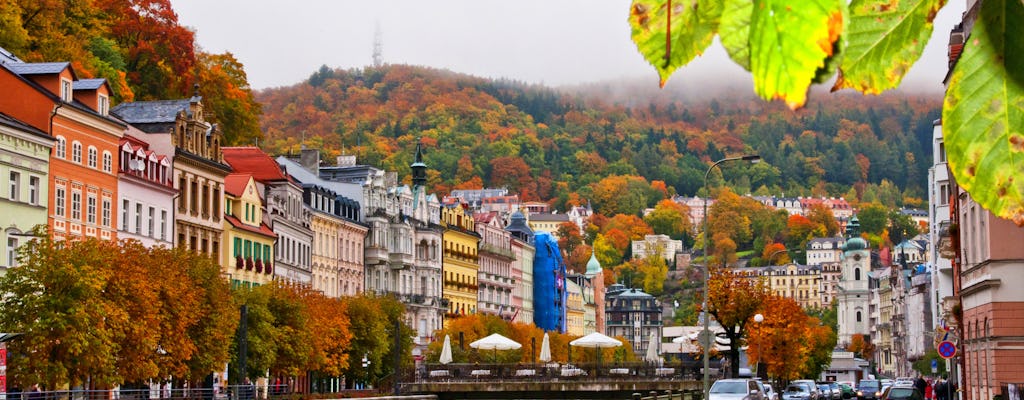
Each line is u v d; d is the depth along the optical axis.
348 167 186.00
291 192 152.25
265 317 104.12
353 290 175.38
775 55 3.50
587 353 189.75
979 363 74.25
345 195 179.50
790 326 134.00
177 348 85.12
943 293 124.19
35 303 73.56
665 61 3.66
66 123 100.31
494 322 173.12
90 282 74.94
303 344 108.44
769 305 133.25
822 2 3.49
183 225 121.69
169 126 120.62
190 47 164.12
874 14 3.82
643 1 3.69
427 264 198.00
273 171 150.25
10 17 120.00
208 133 130.50
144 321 79.38
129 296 80.06
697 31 3.61
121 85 141.50
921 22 3.82
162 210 117.44
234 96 170.75
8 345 72.94
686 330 193.00
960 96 4.05
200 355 91.31
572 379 119.25
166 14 162.50
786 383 171.12
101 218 105.75
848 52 3.68
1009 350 68.56
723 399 81.81
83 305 74.31
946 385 101.19
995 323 68.81
